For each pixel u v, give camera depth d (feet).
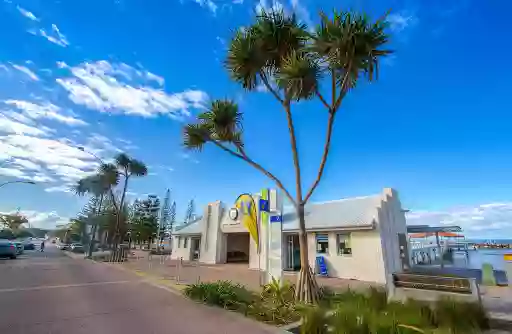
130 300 26.86
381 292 23.21
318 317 17.75
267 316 20.93
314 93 26.86
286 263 55.77
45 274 46.52
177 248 96.17
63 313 21.93
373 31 22.93
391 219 47.42
